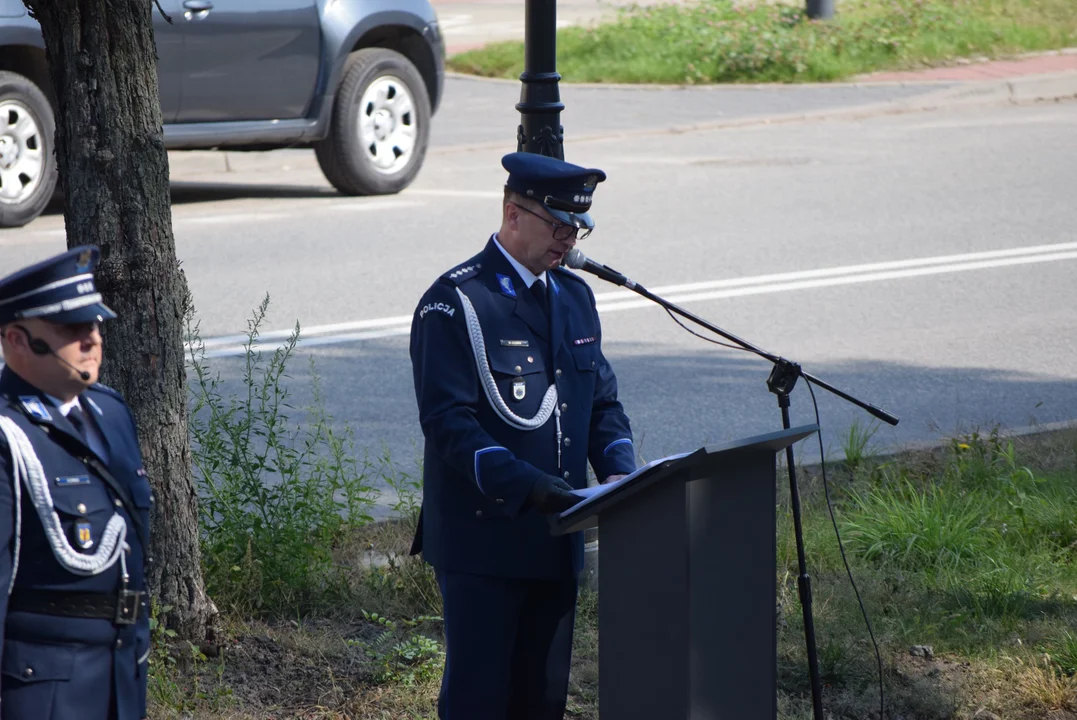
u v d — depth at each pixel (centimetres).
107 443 596
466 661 701
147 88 856
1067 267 2014
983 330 1723
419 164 2583
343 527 1105
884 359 1611
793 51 3925
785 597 1037
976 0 4569
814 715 804
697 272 1991
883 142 3064
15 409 569
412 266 2006
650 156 2947
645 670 631
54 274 566
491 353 686
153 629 888
